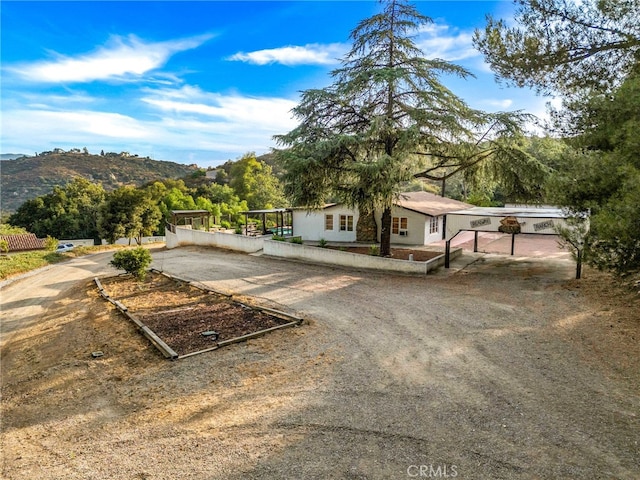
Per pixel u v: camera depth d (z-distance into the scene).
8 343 11.23
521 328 8.82
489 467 4.26
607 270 8.37
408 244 24.14
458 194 46.91
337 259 18.45
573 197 8.94
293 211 28.20
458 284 13.74
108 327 10.63
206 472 4.45
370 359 7.50
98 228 42.34
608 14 9.32
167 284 16.22
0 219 64.56
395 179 15.21
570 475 4.06
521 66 10.85
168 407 6.13
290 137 18.23
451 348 7.88
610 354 7.03
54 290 18.23
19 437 5.80
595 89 9.25
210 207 51.78
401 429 5.07
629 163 7.21
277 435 5.10
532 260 17.55
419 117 16.17
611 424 4.94
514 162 16.39
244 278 16.38
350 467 4.37
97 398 6.76
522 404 5.55
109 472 4.62
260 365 7.47
